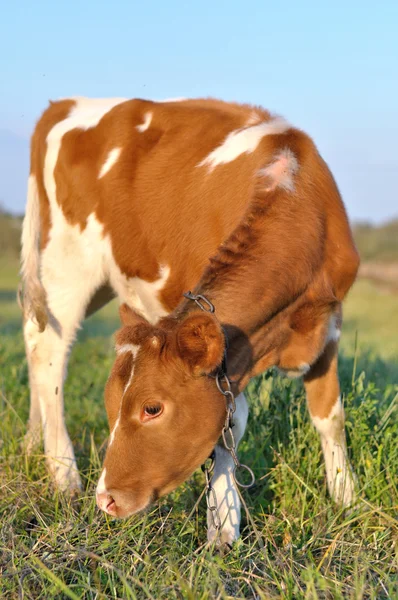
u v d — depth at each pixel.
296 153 3.97
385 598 3.05
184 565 3.37
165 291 4.52
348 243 3.98
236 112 4.57
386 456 4.28
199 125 4.57
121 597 3.15
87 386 6.52
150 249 4.55
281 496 4.20
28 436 4.92
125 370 3.24
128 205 4.67
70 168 4.99
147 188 4.60
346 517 3.92
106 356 7.84
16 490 4.19
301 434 4.48
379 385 5.71
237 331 3.50
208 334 3.13
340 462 4.23
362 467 4.34
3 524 3.76
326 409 4.27
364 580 3.11
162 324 3.36
